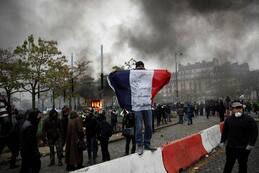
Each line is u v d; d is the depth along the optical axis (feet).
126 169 22.29
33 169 26.89
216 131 53.57
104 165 19.67
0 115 40.75
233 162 24.93
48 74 132.77
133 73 24.97
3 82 129.39
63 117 41.32
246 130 24.25
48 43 135.33
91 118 39.42
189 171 32.53
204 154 41.70
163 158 29.04
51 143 39.99
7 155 47.42
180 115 111.04
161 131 85.61
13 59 132.46
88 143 39.55
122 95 24.97
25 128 26.53
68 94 154.61
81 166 36.17
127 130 42.88
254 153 43.09
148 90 25.05
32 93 134.82
